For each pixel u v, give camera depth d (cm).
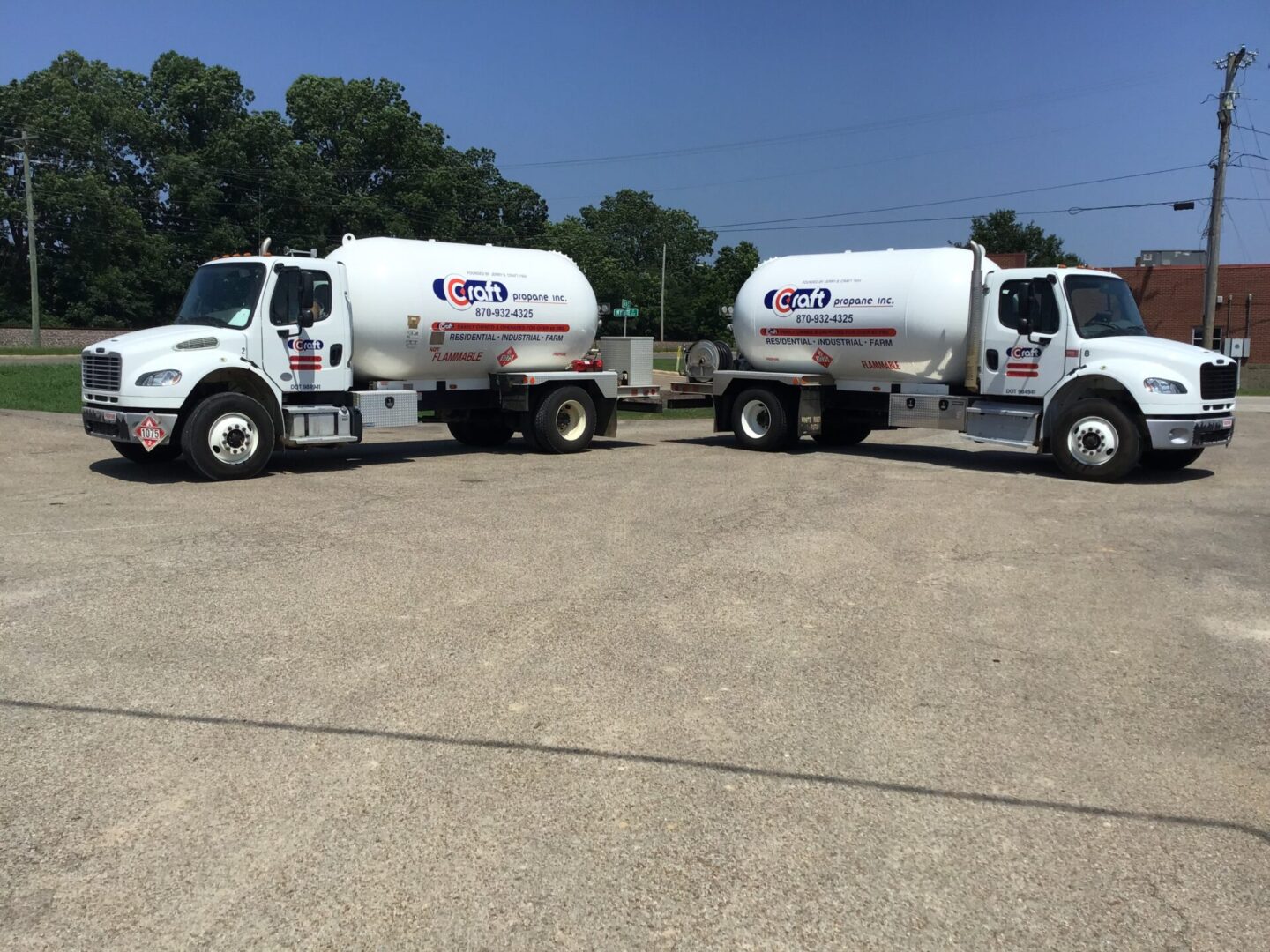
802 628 620
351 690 499
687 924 313
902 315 1463
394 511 991
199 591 677
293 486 1151
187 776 403
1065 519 1016
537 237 8375
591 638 590
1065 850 362
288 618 618
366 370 1377
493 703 487
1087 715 489
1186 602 700
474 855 350
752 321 1645
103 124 7044
